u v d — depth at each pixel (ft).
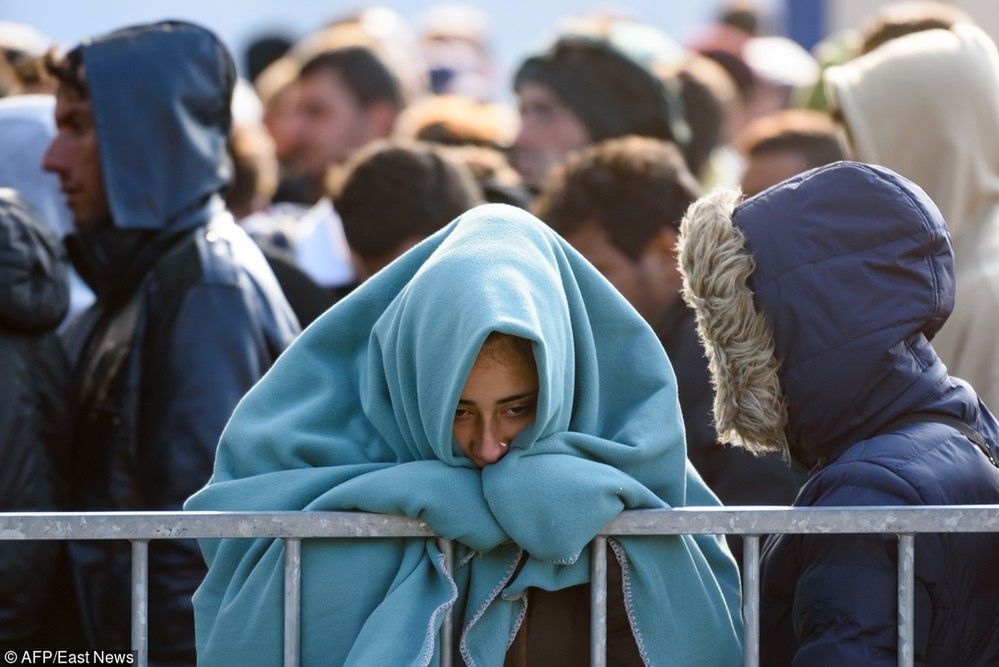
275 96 73.67
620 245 43.14
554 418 27.53
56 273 39.91
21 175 51.34
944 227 29.27
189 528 26.94
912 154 45.91
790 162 52.65
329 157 70.33
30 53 67.56
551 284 27.40
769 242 29.17
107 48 43.29
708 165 65.21
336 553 28.25
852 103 46.34
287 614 27.58
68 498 39.91
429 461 27.66
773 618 29.30
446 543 27.71
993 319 43.68
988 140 46.24
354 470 28.48
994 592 28.60
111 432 39.65
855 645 27.12
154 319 39.99
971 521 27.07
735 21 91.71
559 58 59.11
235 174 58.44
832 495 28.25
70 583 39.52
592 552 27.81
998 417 43.16
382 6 103.24
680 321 41.93
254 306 40.60
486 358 26.73
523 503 26.76
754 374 29.19
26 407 38.86
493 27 102.89
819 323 28.78
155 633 38.88
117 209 42.19
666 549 28.73
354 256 47.96
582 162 44.50
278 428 29.22
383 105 70.64
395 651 26.76
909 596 27.09
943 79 45.78
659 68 61.05
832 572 27.76
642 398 29.12
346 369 30.09
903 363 28.71
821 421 29.12
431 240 29.91
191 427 38.65
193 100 43.55
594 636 27.71
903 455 28.09
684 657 28.68
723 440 30.55
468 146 61.72
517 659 28.86
